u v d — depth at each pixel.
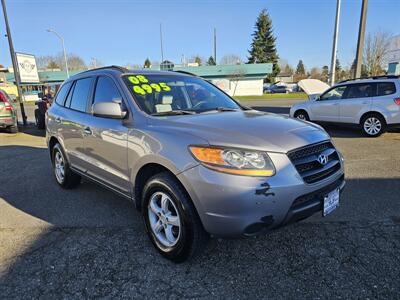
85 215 3.90
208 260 2.85
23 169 6.23
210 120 2.90
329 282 2.52
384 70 33.22
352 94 9.38
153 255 2.96
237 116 3.12
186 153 2.49
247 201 2.28
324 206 2.66
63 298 2.39
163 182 2.66
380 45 33.28
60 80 49.88
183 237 2.61
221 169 2.33
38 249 3.11
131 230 3.47
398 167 5.63
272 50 66.75
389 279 2.53
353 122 9.33
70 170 4.61
